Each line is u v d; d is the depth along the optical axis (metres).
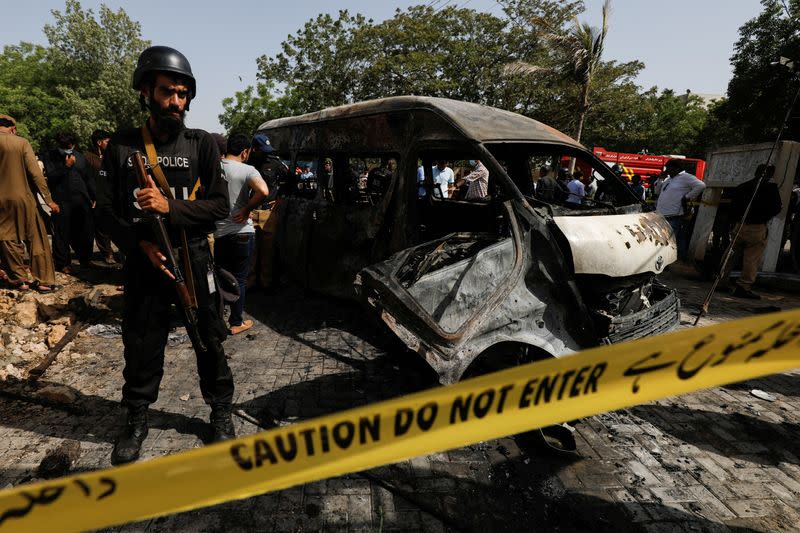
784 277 6.86
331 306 5.05
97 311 4.55
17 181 4.83
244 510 2.08
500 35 27.91
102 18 53.06
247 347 3.94
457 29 28.97
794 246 7.44
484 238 3.07
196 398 3.03
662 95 47.25
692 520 2.13
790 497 2.32
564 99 26.53
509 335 2.44
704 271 7.41
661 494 2.30
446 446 1.11
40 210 5.40
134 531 1.93
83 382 3.19
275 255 5.35
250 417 2.83
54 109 49.12
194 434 2.62
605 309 2.63
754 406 3.24
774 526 2.12
